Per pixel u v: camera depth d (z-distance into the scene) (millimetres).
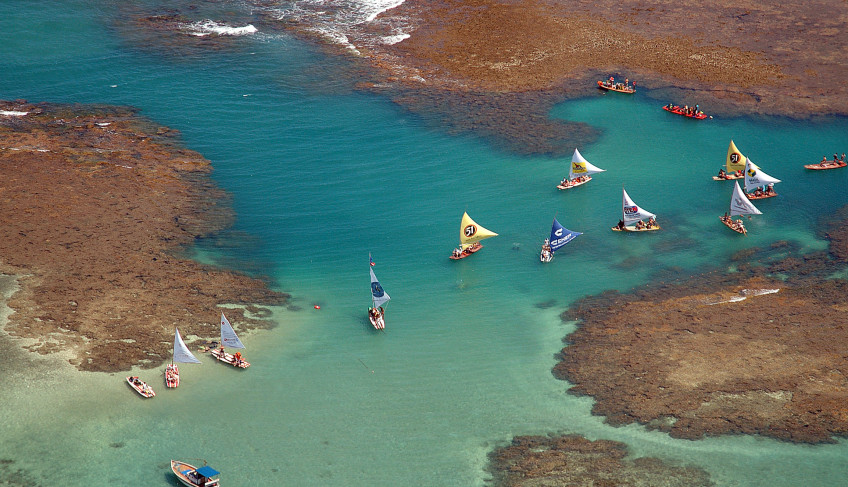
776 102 123688
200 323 77062
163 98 123625
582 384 69625
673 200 102562
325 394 69000
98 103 120625
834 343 72250
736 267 88250
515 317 80500
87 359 70125
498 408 67125
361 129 117625
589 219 98562
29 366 68375
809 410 63812
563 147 113750
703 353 72000
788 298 80812
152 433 63281
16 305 75812
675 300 81875
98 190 97875
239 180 104812
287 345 75500
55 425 63031
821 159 110812
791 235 94500
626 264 89500
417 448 62719
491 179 106438
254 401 67688
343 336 77312
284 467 60438
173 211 96312
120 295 79438
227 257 89188
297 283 85938
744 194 102188
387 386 70250
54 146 106938
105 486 57812
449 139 115375
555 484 57969
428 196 102500
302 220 97125
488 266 89375
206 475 56688
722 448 60656
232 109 121562
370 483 58969
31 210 91750
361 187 104250
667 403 66000
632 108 123750
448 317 80625
